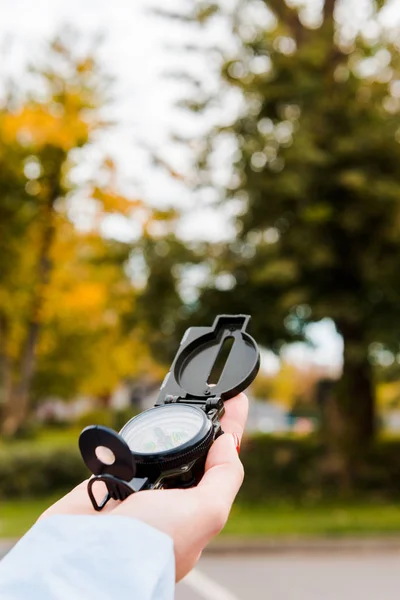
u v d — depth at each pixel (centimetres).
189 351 115
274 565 833
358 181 1118
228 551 912
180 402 102
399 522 1043
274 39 1251
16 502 1234
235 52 1201
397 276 1165
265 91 1184
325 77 1206
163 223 1255
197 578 759
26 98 1368
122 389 5169
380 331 1176
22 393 1623
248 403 106
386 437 1532
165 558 62
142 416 94
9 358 2334
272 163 1197
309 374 5016
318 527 1001
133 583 59
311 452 1409
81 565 60
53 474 1280
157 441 88
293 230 1193
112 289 1533
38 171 1412
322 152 1160
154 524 70
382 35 1234
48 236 1502
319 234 1182
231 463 82
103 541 62
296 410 3684
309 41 1260
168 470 85
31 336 1614
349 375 1407
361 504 1247
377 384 1442
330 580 750
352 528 993
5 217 1453
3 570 60
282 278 1100
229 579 754
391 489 1361
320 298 1195
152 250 1228
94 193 1314
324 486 1359
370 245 1195
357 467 1384
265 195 1202
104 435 74
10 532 936
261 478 1381
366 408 1409
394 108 1250
